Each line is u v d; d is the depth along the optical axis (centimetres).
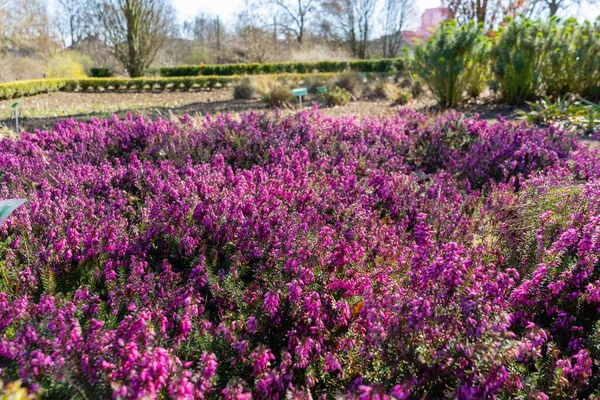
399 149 602
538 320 276
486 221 380
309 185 419
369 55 4512
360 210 379
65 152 567
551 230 329
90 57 3666
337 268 292
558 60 1004
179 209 366
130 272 301
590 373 214
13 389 155
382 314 231
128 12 2622
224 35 5241
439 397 219
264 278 293
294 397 198
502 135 603
